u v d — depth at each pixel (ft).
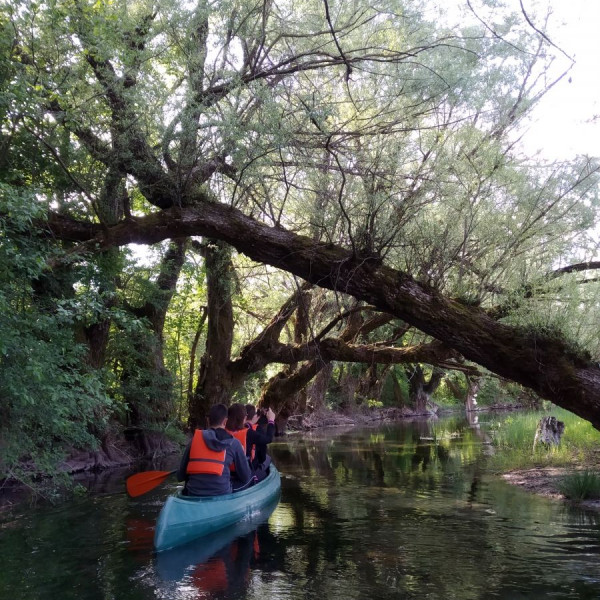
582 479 29.50
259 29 30.81
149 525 23.68
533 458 39.81
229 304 57.41
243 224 31.96
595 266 29.48
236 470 24.84
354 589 15.93
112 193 36.73
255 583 16.49
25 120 31.24
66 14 27.86
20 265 25.76
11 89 26.35
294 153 29.78
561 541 20.65
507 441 49.85
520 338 27.76
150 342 50.24
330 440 66.33
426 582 16.44
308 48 31.12
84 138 33.06
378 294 29.89
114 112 31.22
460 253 30.71
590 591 15.57
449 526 23.07
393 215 29.63
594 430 46.60
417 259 30.30
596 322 27.20
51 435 32.96
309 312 51.60
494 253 30.35
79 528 23.30
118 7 30.55
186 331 65.26
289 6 31.22
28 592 15.97
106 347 46.91
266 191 31.89
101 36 28.07
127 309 50.49
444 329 28.84
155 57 31.68
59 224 33.04
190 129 29.73
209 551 19.76
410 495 30.12
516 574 17.04
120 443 48.29
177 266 54.13
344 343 51.83
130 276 48.52
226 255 49.03
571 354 26.76
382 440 65.36
